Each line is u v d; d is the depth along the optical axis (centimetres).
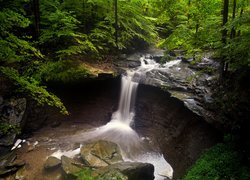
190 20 1210
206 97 1017
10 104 1069
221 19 1024
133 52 1681
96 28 1394
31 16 1252
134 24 1698
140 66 1470
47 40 1240
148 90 1270
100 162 953
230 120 880
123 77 1353
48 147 1084
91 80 1238
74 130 1245
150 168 920
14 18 747
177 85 1167
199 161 866
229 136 876
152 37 1845
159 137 1185
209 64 1250
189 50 1108
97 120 1329
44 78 1150
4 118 1030
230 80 966
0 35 798
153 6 1803
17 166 941
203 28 1021
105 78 1261
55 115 1251
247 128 839
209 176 772
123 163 918
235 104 874
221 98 956
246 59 736
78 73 1212
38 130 1195
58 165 944
